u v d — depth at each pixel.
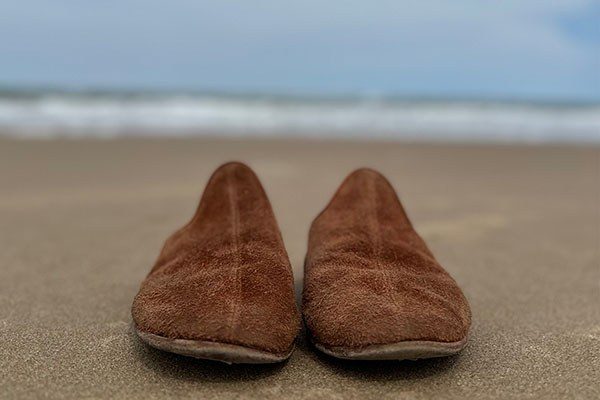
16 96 3.08
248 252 0.44
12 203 0.97
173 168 1.38
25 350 0.43
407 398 0.37
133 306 0.42
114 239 0.77
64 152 1.57
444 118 3.07
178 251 0.47
